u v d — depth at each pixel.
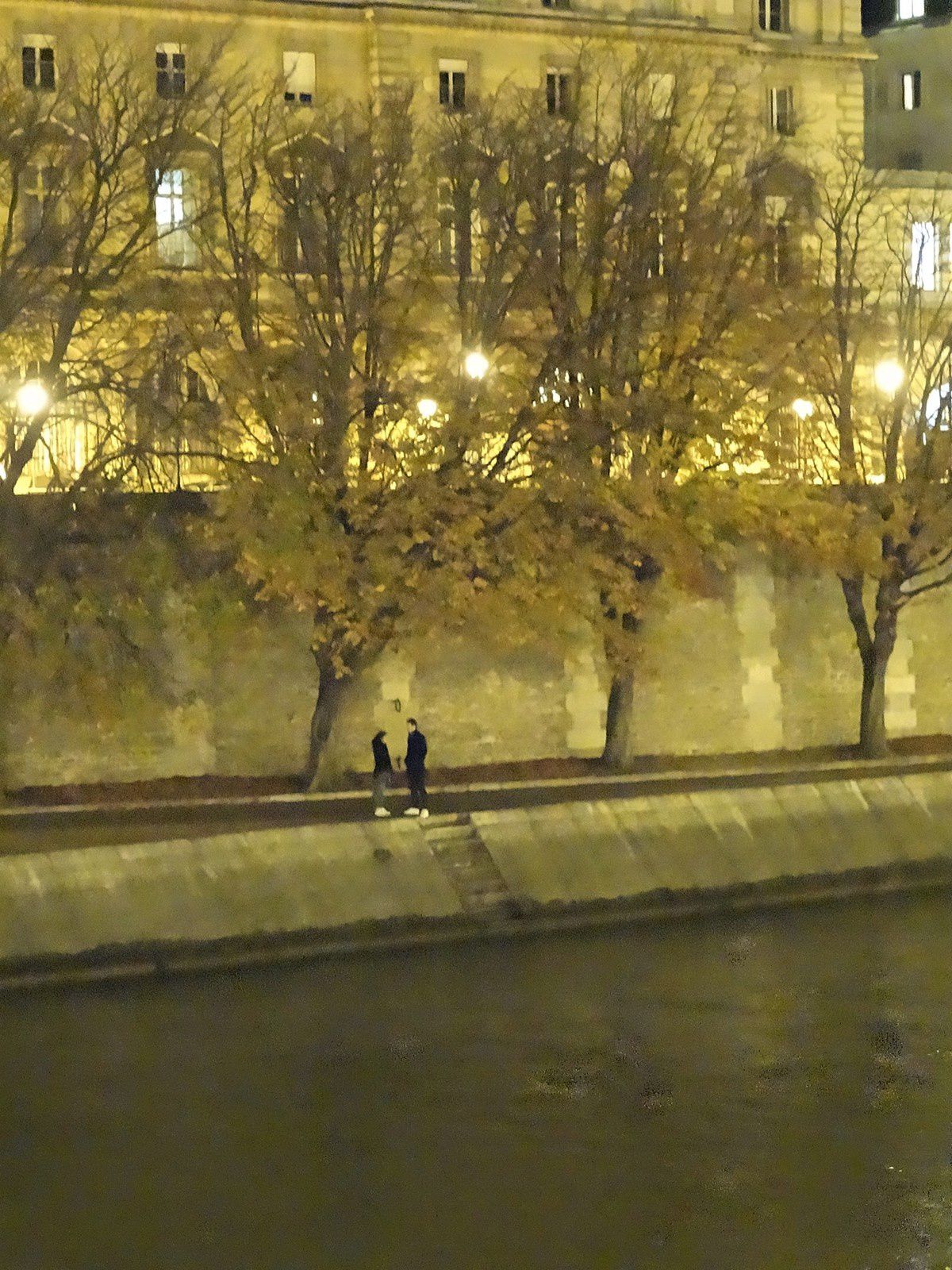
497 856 38.34
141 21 58.53
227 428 42.72
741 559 49.88
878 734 50.06
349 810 40.59
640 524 43.62
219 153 43.47
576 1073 29.30
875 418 52.25
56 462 44.25
